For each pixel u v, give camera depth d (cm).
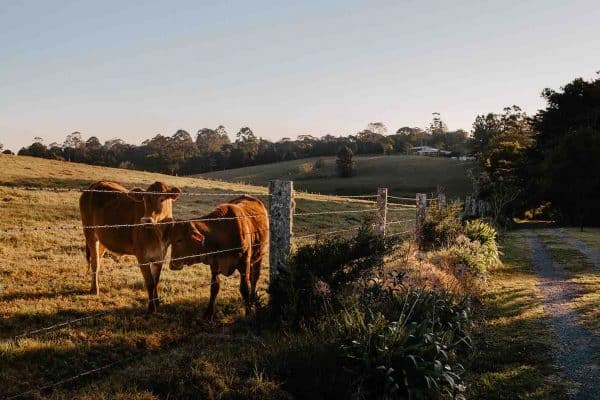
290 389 513
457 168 9981
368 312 635
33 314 749
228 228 787
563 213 4803
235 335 691
